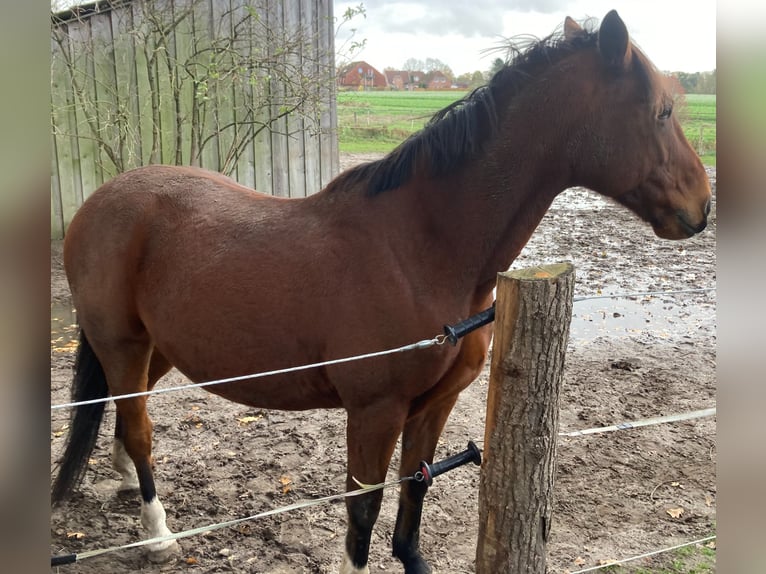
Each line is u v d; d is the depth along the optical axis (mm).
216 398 4352
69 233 2850
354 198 2238
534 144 2129
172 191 2662
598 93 2096
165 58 7570
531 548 1751
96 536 2932
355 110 15930
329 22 8477
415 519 2609
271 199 2549
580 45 2156
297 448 3713
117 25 7320
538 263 7574
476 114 2133
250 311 2254
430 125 2205
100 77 7383
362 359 2086
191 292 2383
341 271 2141
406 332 2064
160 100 7656
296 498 3230
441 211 2127
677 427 3990
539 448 1657
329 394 2297
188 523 3016
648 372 4812
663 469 3529
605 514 3131
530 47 2203
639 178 2184
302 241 2240
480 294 2219
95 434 2900
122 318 2680
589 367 4898
